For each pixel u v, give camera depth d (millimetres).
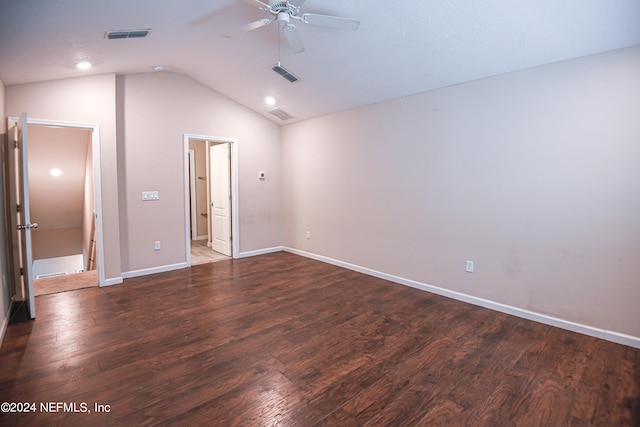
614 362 2441
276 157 6062
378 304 3609
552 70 2924
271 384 2207
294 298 3797
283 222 6227
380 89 4031
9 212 3473
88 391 2121
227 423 1849
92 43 2959
